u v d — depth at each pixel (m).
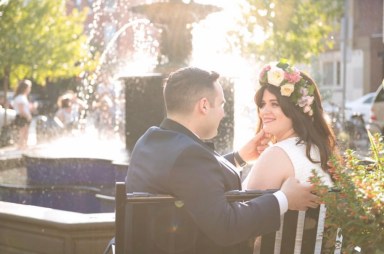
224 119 7.81
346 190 2.57
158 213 2.59
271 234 2.69
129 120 7.78
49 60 22.75
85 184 7.13
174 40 8.02
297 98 3.02
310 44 18.23
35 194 7.12
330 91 26.47
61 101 16.11
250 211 2.54
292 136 3.07
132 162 2.79
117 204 2.47
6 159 7.93
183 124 2.78
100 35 21.67
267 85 3.08
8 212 3.70
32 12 22.20
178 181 2.55
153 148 2.71
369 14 29.91
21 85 13.56
